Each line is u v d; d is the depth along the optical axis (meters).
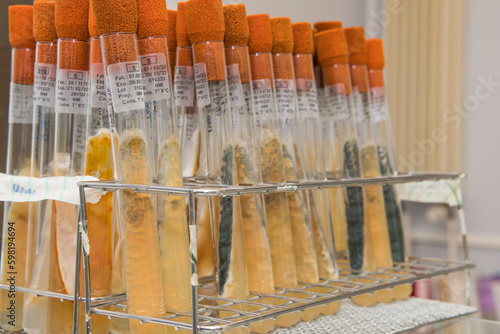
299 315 0.59
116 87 0.51
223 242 0.56
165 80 0.54
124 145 0.50
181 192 0.44
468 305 0.78
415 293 1.17
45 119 0.60
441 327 0.67
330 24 0.78
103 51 0.51
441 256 1.30
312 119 0.69
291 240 0.61
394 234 0.78
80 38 0.58
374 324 0.63
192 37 0.57
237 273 0.55
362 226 0.71
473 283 1.25
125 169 0.50
